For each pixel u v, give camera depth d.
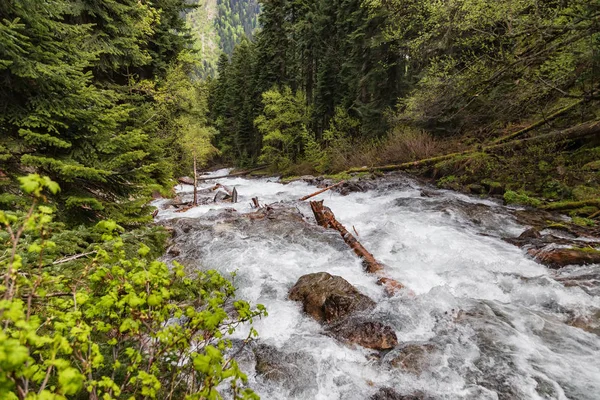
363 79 21.92
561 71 10.95
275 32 32.44
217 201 14.70
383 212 10.72
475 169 13.32
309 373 3.35
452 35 12.98
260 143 38.91
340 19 28.27
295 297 4.89
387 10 17.23
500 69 11.80
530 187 11.24
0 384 0.92
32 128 4.48
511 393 3.02
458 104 14.14
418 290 5.09
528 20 10.33
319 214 9.02
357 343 3.81
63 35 5.44
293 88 34.72
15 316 1.08
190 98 17.17
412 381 3.21
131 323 1.50
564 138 11.48
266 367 3.42
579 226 7.93
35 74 4.13
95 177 4.48
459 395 3.01
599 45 10.00
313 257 6.76
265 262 6.46
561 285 4.93
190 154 17.31
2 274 2.12
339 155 22.98
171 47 17.77
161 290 1.62
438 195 12.59
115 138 4.95
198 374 1.99
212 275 2.06
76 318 1.44
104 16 10.43
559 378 3.20
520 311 4.47
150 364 1.63
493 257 6.41
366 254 6.49
